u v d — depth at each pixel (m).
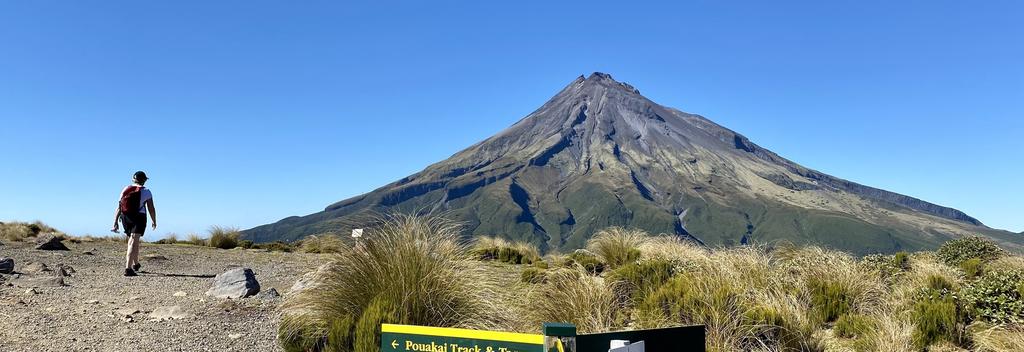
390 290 6.00
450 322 5.96
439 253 6.67
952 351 6.25
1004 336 6.34
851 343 6.69
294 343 6.06
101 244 17.80
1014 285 7.23
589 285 7.53
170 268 12.30
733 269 8.91
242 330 6.76
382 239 6.58
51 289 8.56
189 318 7.20
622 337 2.70
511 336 2.67
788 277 8.79
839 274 8.72
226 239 19.75
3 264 9.81
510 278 10.55
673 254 11.92
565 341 2.53
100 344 5.85
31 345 5.60
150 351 5.72
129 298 8.27
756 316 6.55
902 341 6.28
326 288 6.43
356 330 5.35
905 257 11.57
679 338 2.87
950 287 8.49
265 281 10.96
